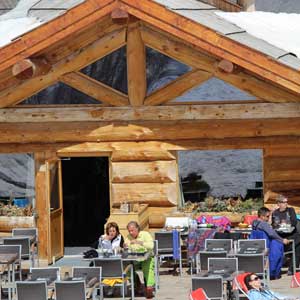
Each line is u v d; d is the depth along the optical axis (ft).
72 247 77.92
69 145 71.26
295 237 63.31
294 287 56.24
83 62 70.49
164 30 66.74
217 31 65.87
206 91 70.03
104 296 59.00
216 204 70.49
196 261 62.85
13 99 71.00
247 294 49.88
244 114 69.62
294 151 69.62
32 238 65.31
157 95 70.28
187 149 70.44
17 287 51.03
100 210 86.53
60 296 50.72
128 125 70.74
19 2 86.43
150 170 70.79
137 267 59.52
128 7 66.54
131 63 70.33
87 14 66.39
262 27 75.15
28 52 67.15
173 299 58.23
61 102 71.31
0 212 71.61
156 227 70.90
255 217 67.41
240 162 71.05
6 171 72.95
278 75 65.46
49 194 71.05
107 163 86.12
